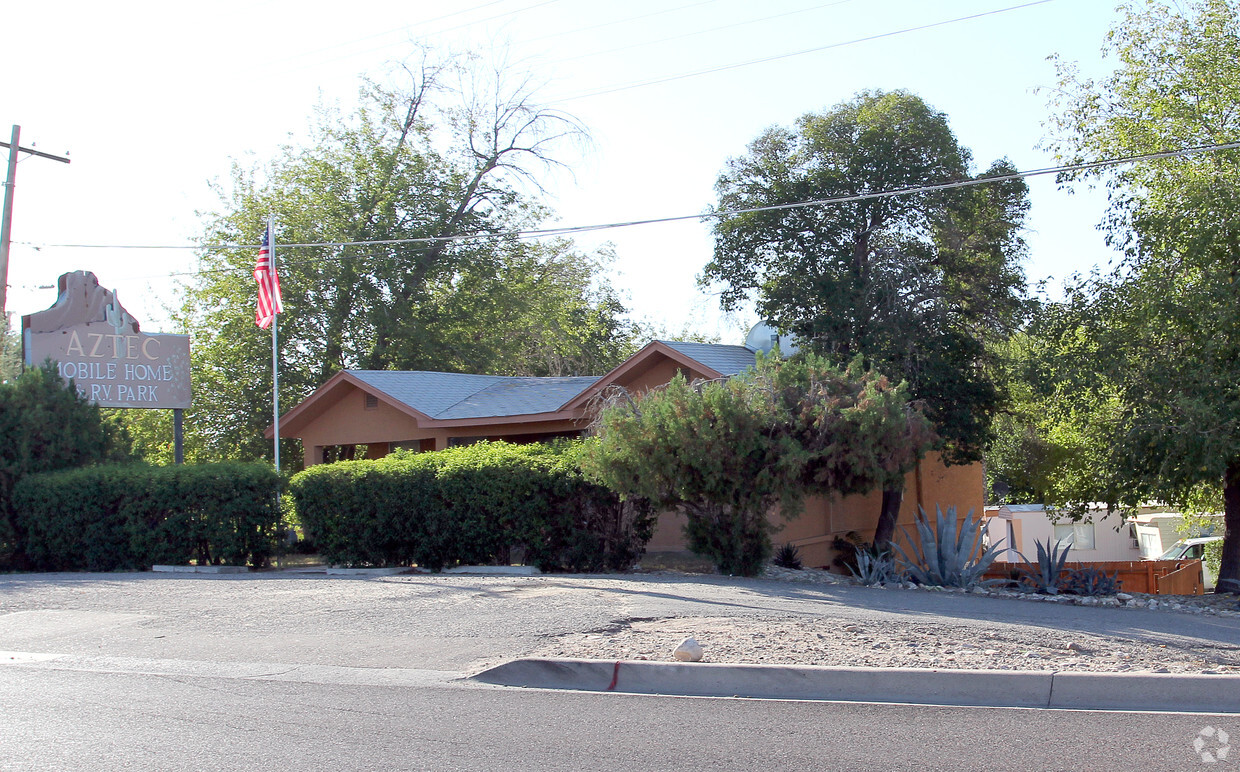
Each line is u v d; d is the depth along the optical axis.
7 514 18.08
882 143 22.98
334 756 5.75
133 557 17.28
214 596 12.38
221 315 32.22
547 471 15.55
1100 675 7.09
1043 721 6.48
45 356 19.89
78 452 19.31
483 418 22.38
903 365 22.19
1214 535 31.30
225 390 31.59
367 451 26.89
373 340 33.38
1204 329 17.64
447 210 34.88
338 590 12.70
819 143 23.84
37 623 10.70
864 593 12.91
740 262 24.97
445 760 5.65
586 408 19.95
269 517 17.20
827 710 6.81
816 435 14.52
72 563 17.97
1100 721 6.47
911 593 13.43
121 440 20.39
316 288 32.56
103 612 11.34
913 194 22.86
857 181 23.30
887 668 7.40
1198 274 18.38
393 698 7.23
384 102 35.41
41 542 17.89
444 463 16.30
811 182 23.36
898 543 24.50
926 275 23.16
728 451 14.40
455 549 16.05
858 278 22.75
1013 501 37.78
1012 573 18.92
